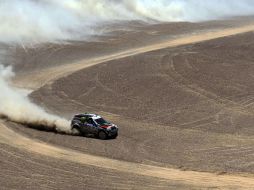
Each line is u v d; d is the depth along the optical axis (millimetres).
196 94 154000
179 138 114875
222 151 104000
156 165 91750
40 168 86062
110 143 106438
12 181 78875
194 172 88125
